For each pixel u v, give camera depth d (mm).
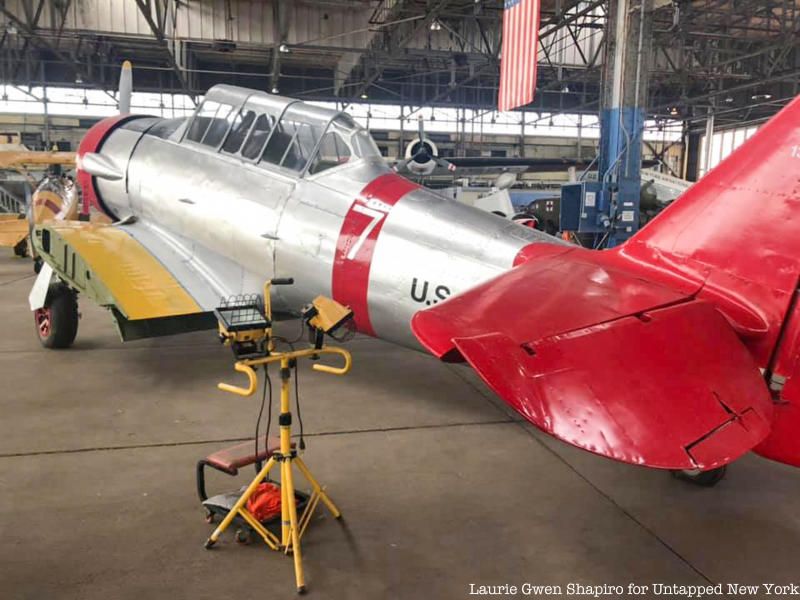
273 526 3020
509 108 9477
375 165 4859
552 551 2938
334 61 24938
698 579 2740
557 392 1765
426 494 3473
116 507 3230
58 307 6203
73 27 19109
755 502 3471
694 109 30781
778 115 2568
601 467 3896
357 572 2721
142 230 6207
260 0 19734
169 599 2502
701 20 19875
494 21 20922
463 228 4230
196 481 3500
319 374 5781
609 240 9922
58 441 4086
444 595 2580
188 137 5996
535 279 2627
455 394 5270
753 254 2553
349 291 4621
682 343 2166
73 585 2572
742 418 1846
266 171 5246
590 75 23297
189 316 5289
